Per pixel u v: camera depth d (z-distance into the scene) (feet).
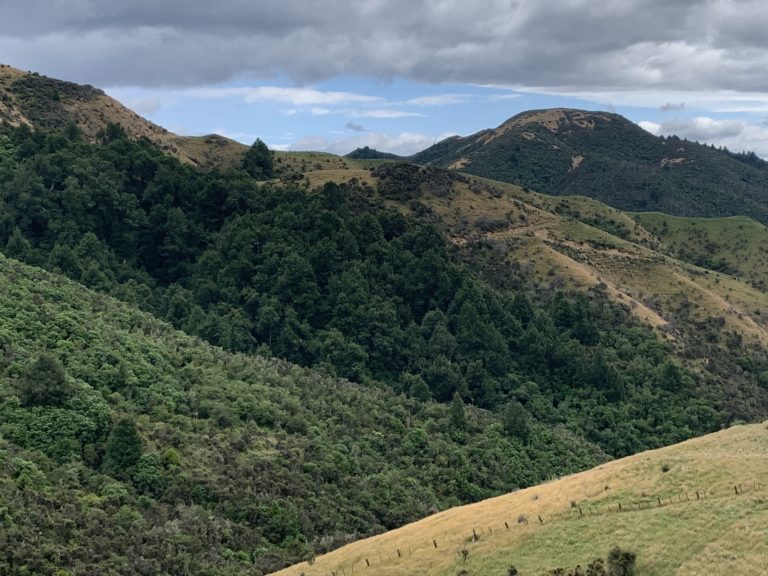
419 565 170.71
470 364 406.41
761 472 169.68
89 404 234.99
